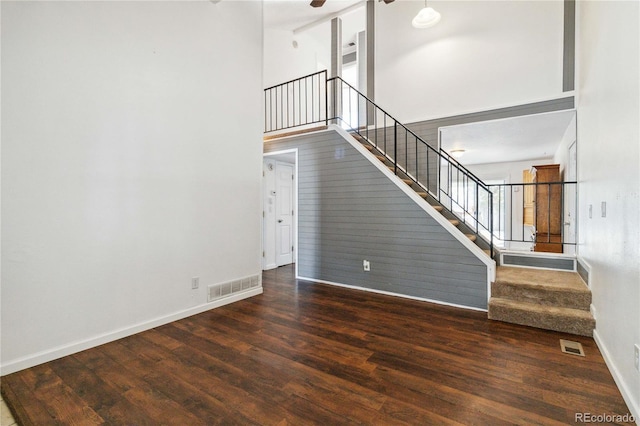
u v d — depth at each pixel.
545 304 3.07
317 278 4.69
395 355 2.39
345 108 7.11
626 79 1.97
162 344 2.60
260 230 4.09
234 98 3.73
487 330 2.86
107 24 2.63
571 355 2.38
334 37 5.78
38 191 2.27
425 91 5.00
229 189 3.67
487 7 4.51
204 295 3.40
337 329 2.90
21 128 2.19
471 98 4.63
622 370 1.91
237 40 3.77
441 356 2.38
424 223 3.73
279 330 2.88
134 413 1.75
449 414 1.72
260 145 4.09
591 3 3.04
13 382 2.05
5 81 2.13
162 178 3.02
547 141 5.59
